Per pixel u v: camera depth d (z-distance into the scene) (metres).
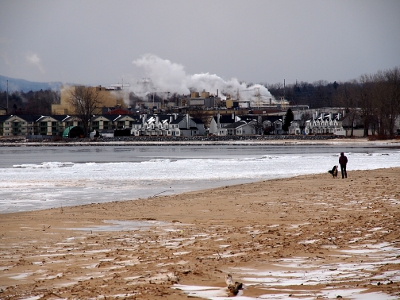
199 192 94.56
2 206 80.69
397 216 58.28
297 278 33.19
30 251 44.50
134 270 36.88
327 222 56.22
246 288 31.06
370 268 34.97
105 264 39.19
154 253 42.84
